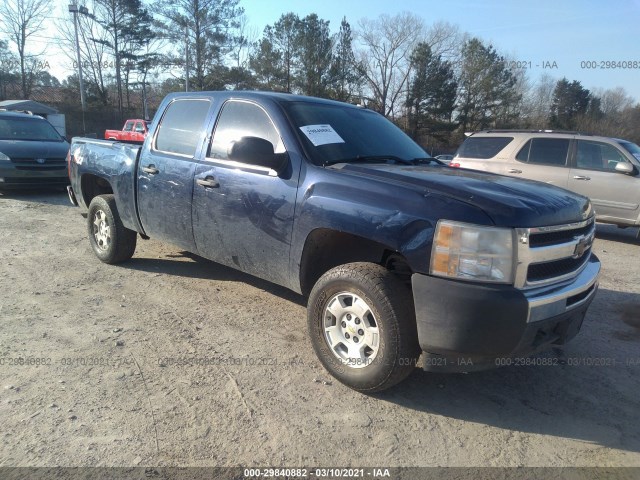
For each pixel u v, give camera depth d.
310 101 4.30
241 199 3.90
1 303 4.49
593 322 4.72
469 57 49.56
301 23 47.03
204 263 5.93
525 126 49.97
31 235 7.11
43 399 3.03
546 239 2.95
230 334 4.06
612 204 8.68
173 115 4.83
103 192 6.25
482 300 2.72
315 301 3.39
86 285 5.06
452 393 3.36
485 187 3.15
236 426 2.87
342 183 3.31
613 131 48.25
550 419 3.11
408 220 2.94
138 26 44.19
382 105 52.94
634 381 3.62
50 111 33.91
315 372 3.51
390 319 3.00
